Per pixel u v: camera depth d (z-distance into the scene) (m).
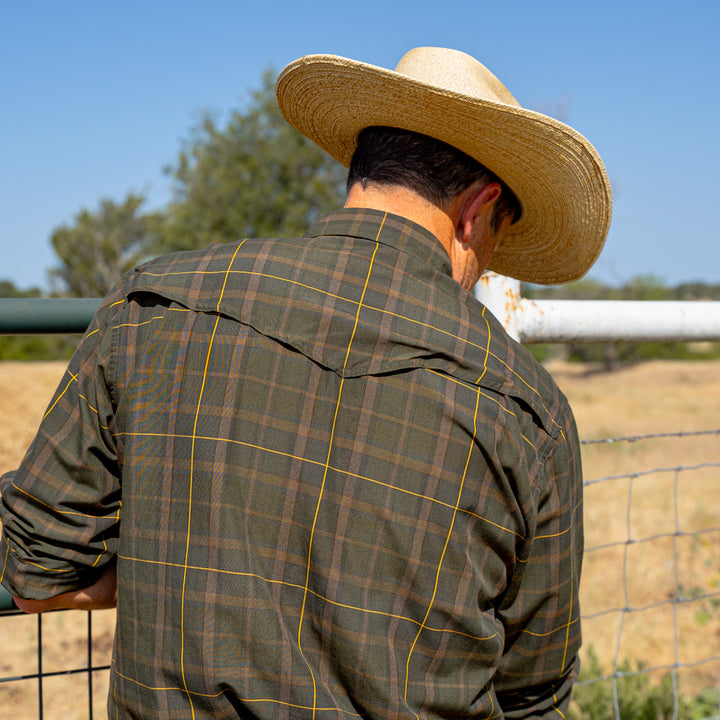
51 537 1.05
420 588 0.95
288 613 0.95
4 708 3.08
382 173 1.09
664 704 3.21
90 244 24.48
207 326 0.99
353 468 0.94
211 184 18.28
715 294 33.22
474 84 1.19
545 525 1.06
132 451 1.00
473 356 0.99
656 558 5.89
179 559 0.96
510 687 1.15
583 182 1.17
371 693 0.93
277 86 1.27
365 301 0.98
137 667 0.98
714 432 1.99
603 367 36.69
